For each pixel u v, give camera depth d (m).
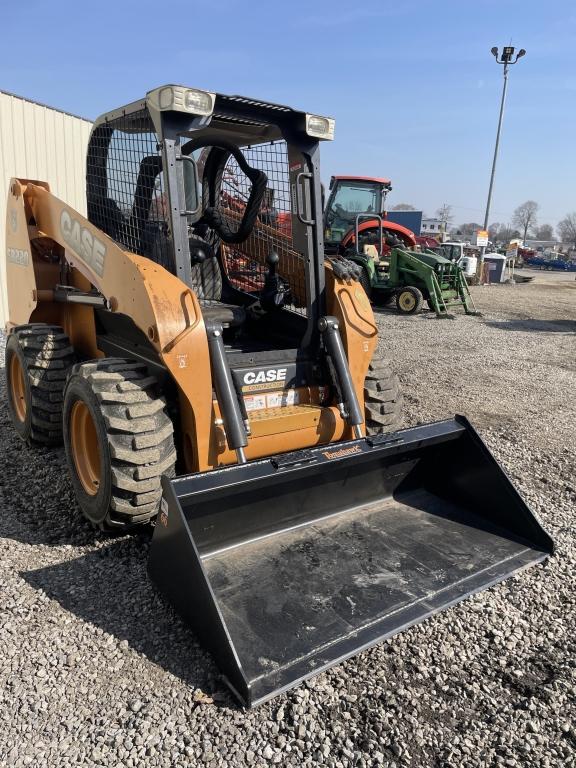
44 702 2.25
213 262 4.48
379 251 14.21
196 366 3.00
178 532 2.46
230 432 3.00
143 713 2.21
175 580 2.56
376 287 13.79
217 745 2.10
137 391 3.05
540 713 2.30
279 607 2.62
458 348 9.73
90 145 4.12
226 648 2.23
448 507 3.55
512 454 4.98
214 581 2.74
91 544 3.33
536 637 2.72
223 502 2.80
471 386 7.25
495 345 10.14
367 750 2.11
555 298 19.89
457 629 2.73
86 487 3.41
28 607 2.77
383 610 2.66
